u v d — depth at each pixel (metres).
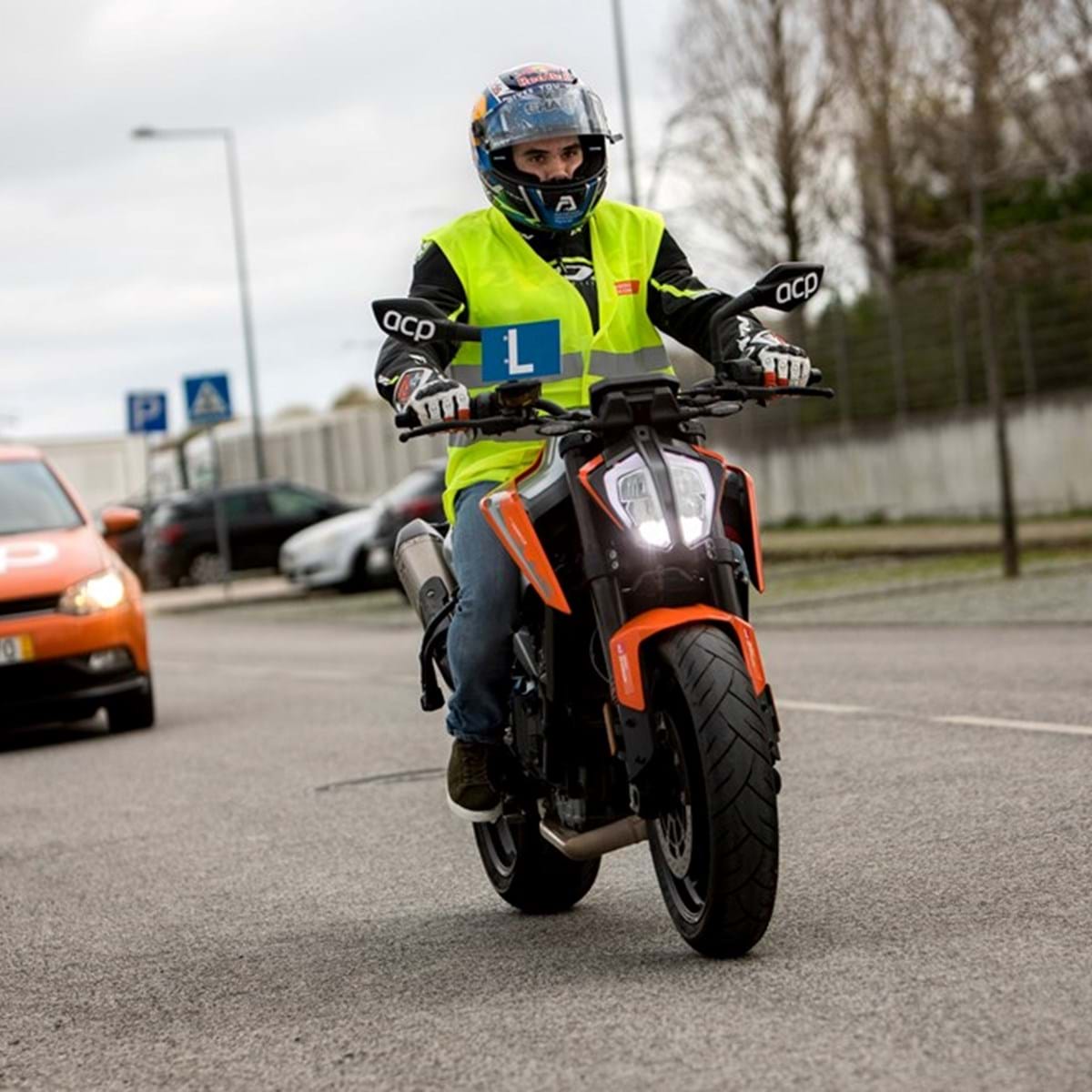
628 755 7.89
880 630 23.52
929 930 8.24
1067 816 10.56
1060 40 38.12
